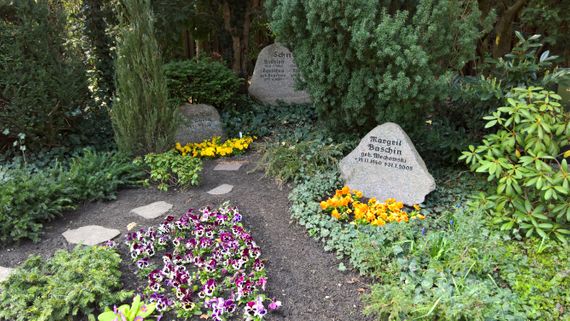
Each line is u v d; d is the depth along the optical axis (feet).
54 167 15.83
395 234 11.14
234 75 24.59
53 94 17.51
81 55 20.94
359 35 13.52
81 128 19.17
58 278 9.37
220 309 8.89
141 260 10.50
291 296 9.98
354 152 15.17
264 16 28.09
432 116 17.87
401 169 14.17
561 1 21.86
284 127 22.18
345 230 11.91
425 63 13.50
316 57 16.10
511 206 12.17
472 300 8.21
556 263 10.44
